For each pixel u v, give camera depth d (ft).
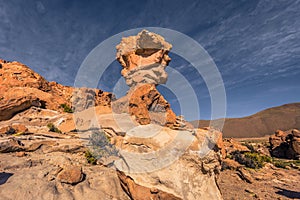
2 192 13.25
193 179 14.67
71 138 33.50
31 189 14.39
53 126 45.14
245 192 25.00
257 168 40.52
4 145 22.52
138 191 14.66
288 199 23.25
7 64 77.56
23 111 56.90
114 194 16.79
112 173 20.72
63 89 97.35
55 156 23.12
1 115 52.03
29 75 78.38
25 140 27.17
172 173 14.76
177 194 13.60
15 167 18.21
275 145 81.82
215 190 14.93
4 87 66.64
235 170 36.50
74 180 16.87
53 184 15.88
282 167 48.08
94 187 17.35
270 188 27.58
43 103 66.95
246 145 74.90
